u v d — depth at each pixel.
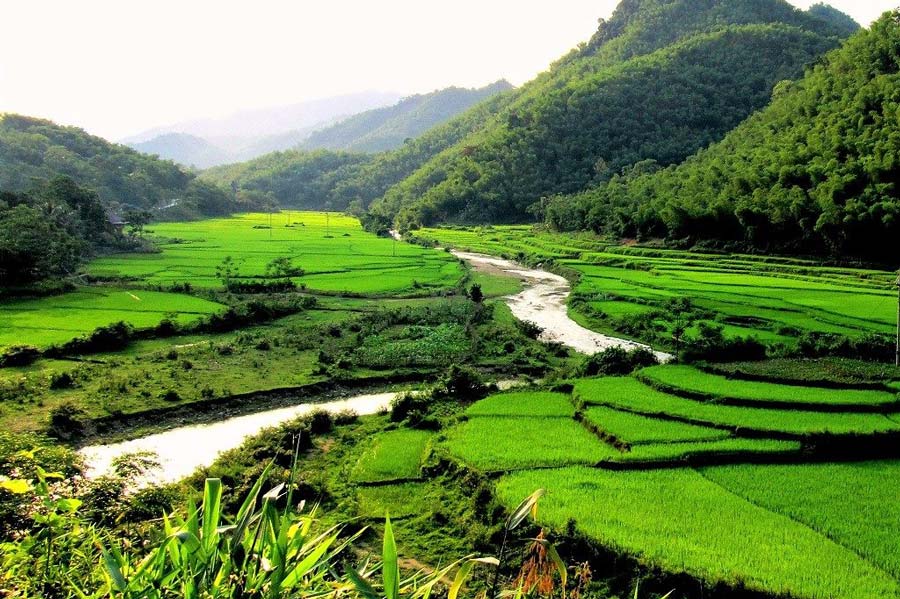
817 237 75.12
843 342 40.38
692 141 150.12
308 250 102.19
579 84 176.25
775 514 20.97
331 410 35.97
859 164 74.50
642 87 168.75
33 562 6.50
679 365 38.28
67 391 35.41
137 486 16.64
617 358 39.59
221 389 36.88
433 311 57.19
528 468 25.08
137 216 103.19
